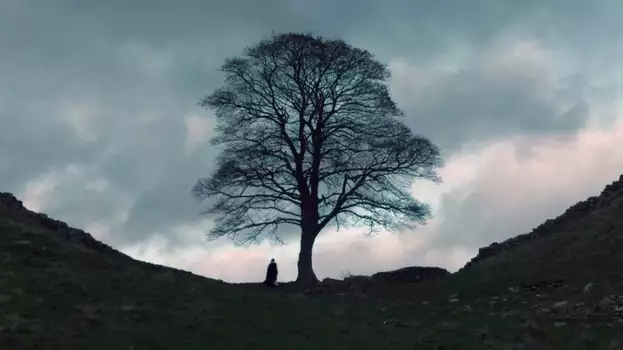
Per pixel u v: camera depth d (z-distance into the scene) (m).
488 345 19.55
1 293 20.92
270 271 35.34
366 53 41.44
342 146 40.47
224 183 39.75
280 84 40.97
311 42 40.88
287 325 21.94
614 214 33.94
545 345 19.33
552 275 28.50
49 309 20.22
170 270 31.55
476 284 30.12
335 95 41.25
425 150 39.88
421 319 23.98
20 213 32.59
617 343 19.03
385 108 41.28
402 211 39.94
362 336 20.84
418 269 36.97
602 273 27.25
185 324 20.59
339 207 39.72
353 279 35.94
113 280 25.25
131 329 19.42
